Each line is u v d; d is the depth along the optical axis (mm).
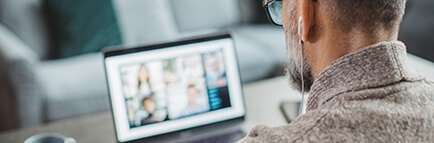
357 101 413
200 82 998
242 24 2752
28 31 2150
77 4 2193
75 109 1896
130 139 947
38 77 1873
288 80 585
